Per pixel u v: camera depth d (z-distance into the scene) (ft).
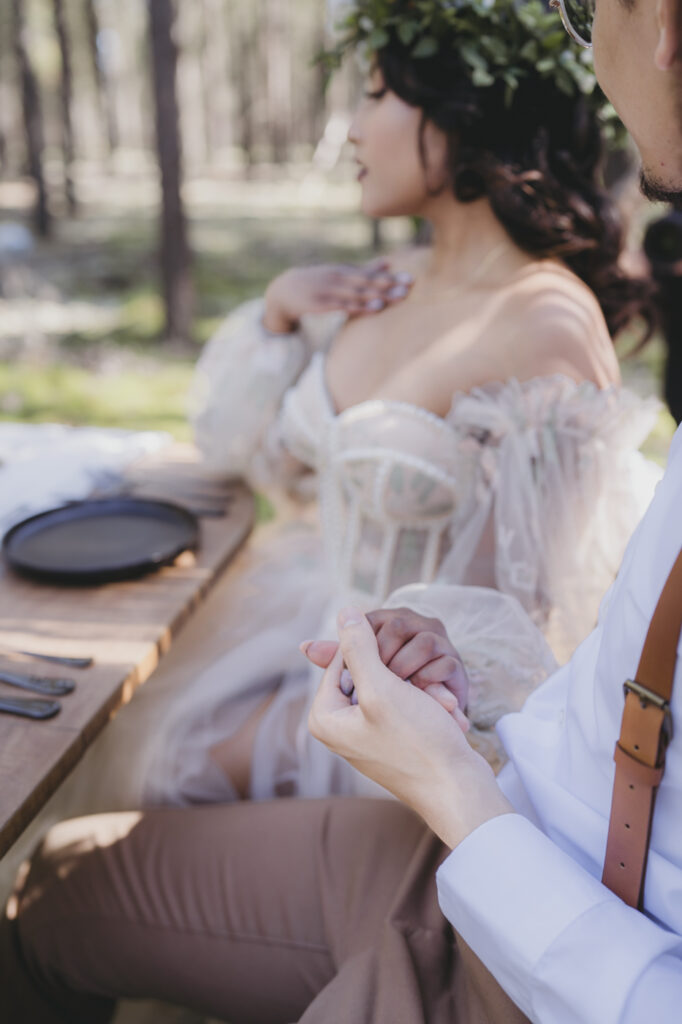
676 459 2.29
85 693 3.35
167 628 3.82
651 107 2.24
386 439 4.35
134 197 45.21
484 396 4.01
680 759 2.16
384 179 4.52
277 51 55.62
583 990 2.11
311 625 5.02
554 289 4.24
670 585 2.10
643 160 2.39
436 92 4.19
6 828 2.73
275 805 3.72
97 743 4.66
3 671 3.45
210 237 31.83
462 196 4.38
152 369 15.99
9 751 3.03
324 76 5.04
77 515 4.66
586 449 3.92
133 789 4.51
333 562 4.83
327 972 3.32
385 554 4.52
